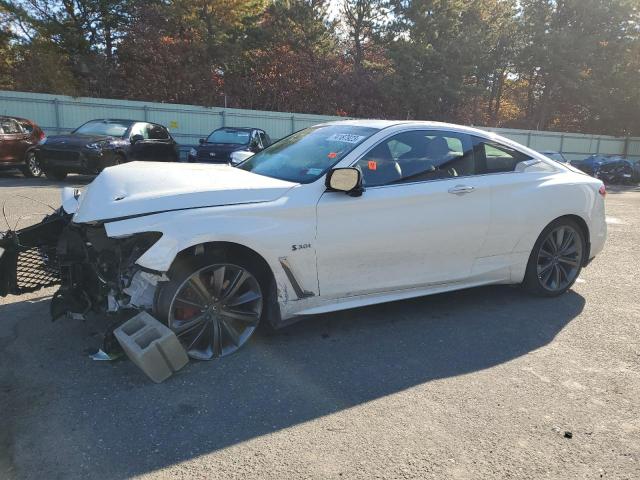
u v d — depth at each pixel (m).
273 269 3.62
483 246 4.58
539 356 3.87
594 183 5.32
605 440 2.84
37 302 4.57
